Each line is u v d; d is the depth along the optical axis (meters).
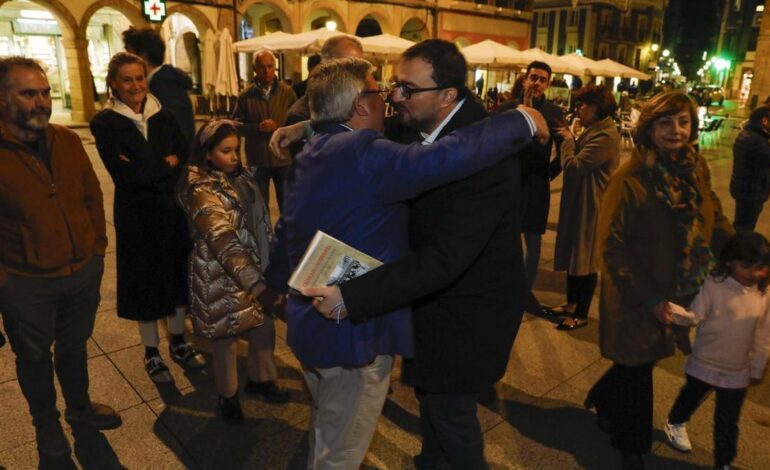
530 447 2.78
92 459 2.60
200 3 19.03
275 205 7.51
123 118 2.96
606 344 2.40
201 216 2.43
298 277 1.58
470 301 1.92
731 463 2.64
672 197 2.26
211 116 18.73
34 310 2.45
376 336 1.75
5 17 19.44
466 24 26.92
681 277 2.31
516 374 3.45
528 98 3.92
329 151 1.63
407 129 2.34
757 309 2.38
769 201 8.91
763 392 3.30
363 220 1.63
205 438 2.77
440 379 1.97
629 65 61.88
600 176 3.88
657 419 3.01
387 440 2.80
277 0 20.73
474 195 1.69
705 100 33.59
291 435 2.81
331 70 1.71
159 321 4.04
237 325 2.68
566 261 4.04
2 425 2.82
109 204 7.21
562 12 58.53
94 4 17.41
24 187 2.32
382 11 23.91
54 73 22.30
